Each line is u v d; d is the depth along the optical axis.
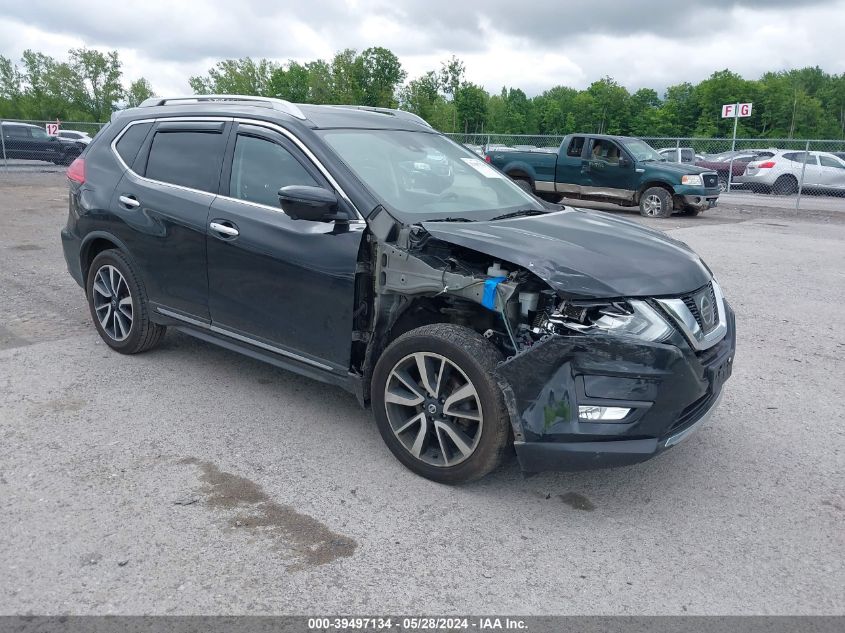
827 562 3.15
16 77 69.25
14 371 5.02
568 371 3.23
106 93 67.06
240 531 3.22
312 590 2.85
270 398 4.71
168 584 2.84
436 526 3.33
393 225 3.75
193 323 4.73
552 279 3.25
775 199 21.94
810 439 4.41
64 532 3.16
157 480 3.63
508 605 2.80
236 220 4.28
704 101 102.81
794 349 6.21
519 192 4.86
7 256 8.97
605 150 17.45
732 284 8.73
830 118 115.94
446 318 3.98
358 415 4.51
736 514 3.54
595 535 3.31
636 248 3.70
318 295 3.94
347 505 3.47
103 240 5.27
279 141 4.28
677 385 3.24
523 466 3.36
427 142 4.83
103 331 5.41
